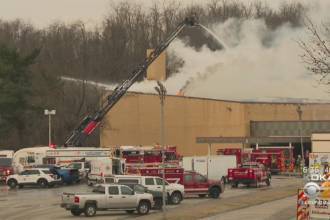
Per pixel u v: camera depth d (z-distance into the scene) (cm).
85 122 9844
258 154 11250
